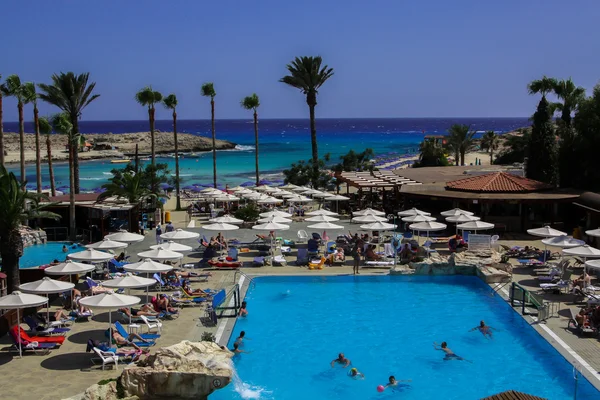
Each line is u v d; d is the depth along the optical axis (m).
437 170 52.56
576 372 14.69
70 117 51.66
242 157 129.12
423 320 21.58
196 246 33.72
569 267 27.12
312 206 51.06
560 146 42.41
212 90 59.41
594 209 32.59
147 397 13.93
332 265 28.83
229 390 15.95
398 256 29.59
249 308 22.98
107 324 20.09
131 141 159.62
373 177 48.69
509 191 36.72
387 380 16.61
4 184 22.41
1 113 39.75
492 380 16.47
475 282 26.45
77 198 40.72
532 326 19.53
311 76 63.16
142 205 41.16
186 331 19.42
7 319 18.95
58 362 16.59
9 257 22.88
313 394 15.77
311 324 21.19
